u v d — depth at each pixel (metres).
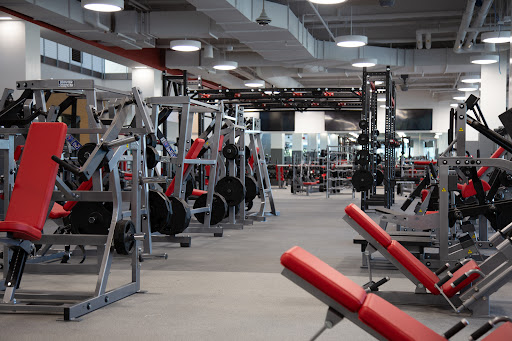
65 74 16.86
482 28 11.59
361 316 2.12
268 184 10.62
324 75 18.98
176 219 6.35
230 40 14.82
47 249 5.59
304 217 10.30
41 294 3.98
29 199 3.71
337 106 15.74
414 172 16.47
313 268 2.18
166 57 15.48
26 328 3.37
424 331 2.18
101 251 4.83
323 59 14.29
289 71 17.28
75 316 3.59
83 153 4.71
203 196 7.86
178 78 13.95
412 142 21.48
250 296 4.22
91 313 3.72
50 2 9.80
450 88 20.86
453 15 12.41
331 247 6.63
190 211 6.52
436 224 4.99
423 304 3.94
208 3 8.95
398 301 3.97
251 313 3.74
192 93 13.85
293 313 3.75
